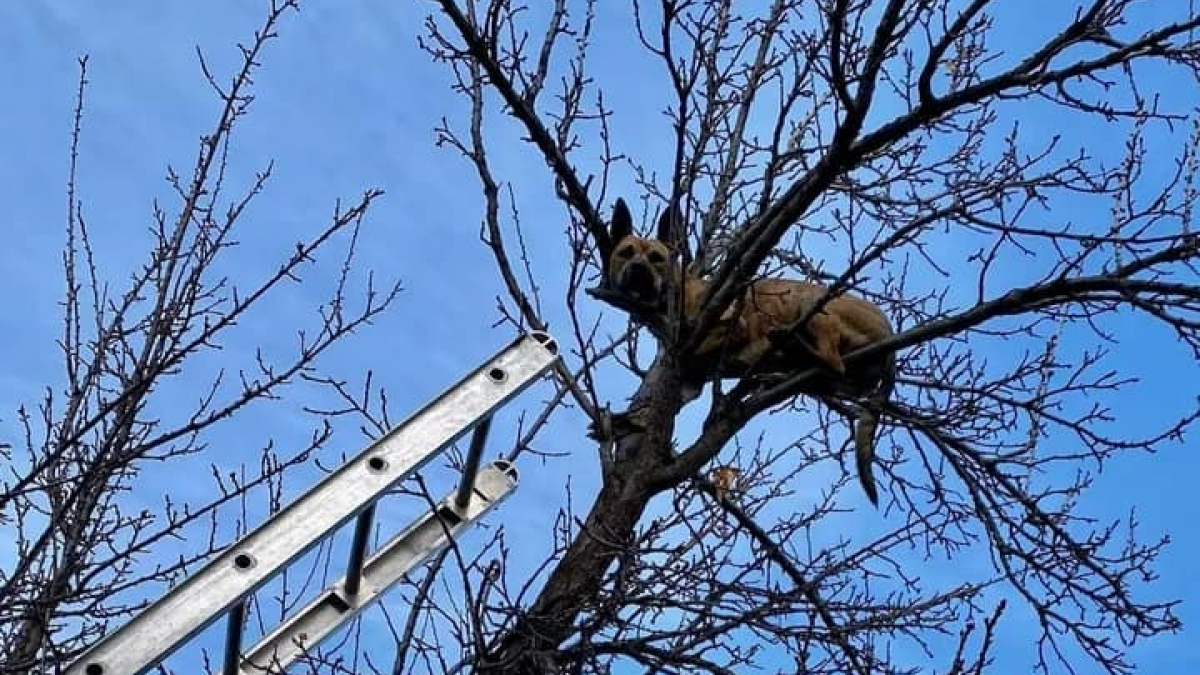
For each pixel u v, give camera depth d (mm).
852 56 7012
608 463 7469
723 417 7527
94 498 6738
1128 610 7926
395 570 6168
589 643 6629
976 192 7582
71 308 7535
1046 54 7035
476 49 7559
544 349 5727
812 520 7633
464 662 6500
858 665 7238
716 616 6941
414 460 5379
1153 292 7129
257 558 5121
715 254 8953
